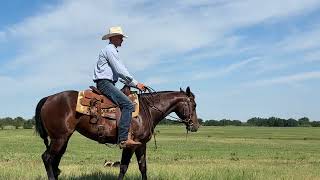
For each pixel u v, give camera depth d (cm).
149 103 1209
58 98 1115
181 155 3225
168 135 8094
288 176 1571
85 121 1118
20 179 1279
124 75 1120
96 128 1121
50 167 1110
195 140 6069
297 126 19088
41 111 1116
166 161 2623
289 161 2730
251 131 11631
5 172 1415
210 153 3509
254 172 1596
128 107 1127
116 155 3189
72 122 1107
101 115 1120
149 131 1190
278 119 19450
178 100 1241
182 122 1271
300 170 1900
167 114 1236
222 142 5575
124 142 1123
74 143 4828
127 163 1172
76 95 1128
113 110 1133
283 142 5872
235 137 7450
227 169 1634
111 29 1138
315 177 1587
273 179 1451
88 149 3812
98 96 1130
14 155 3025
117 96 1125
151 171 1533
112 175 1369
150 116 1196
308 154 3534
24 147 4025
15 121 12419
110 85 1125
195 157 3039
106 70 1130
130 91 1177
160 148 4109
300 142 5938
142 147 1203
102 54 1130
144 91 1175
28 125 11975
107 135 1132
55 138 1109
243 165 2245
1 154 3095
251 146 4731
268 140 6488
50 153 1109
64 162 2512
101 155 3164
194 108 1259
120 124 1123
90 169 1675
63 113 1102
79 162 2519
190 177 1361
